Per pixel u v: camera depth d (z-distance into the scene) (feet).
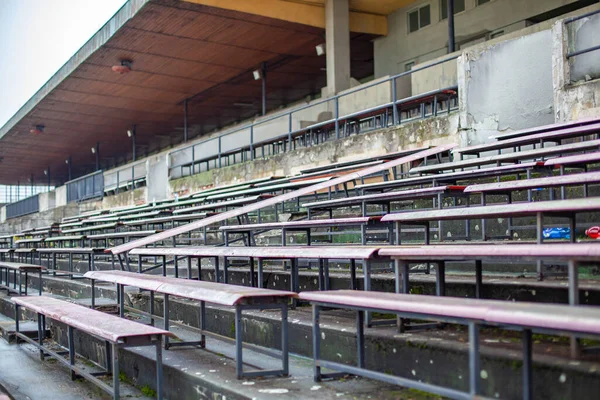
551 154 17.04
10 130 84.58
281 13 46.55
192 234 32.35
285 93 72.95
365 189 20.75
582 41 21.34
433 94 29.81
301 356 12.80
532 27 34.94
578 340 8.09
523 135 20.98
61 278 30.27
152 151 110.83
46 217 74.69
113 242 39.63
